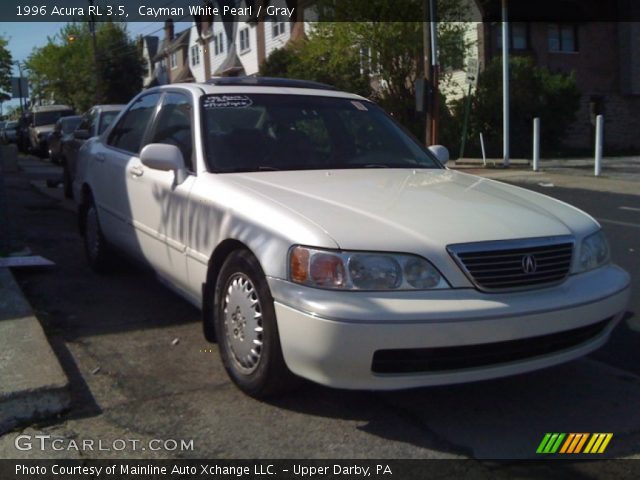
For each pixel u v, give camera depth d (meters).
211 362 4.60
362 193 4.20
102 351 4.79
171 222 4.89
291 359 3.62
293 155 4.95
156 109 5.75
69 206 11.45
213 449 3.53
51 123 29.55
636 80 29.22
